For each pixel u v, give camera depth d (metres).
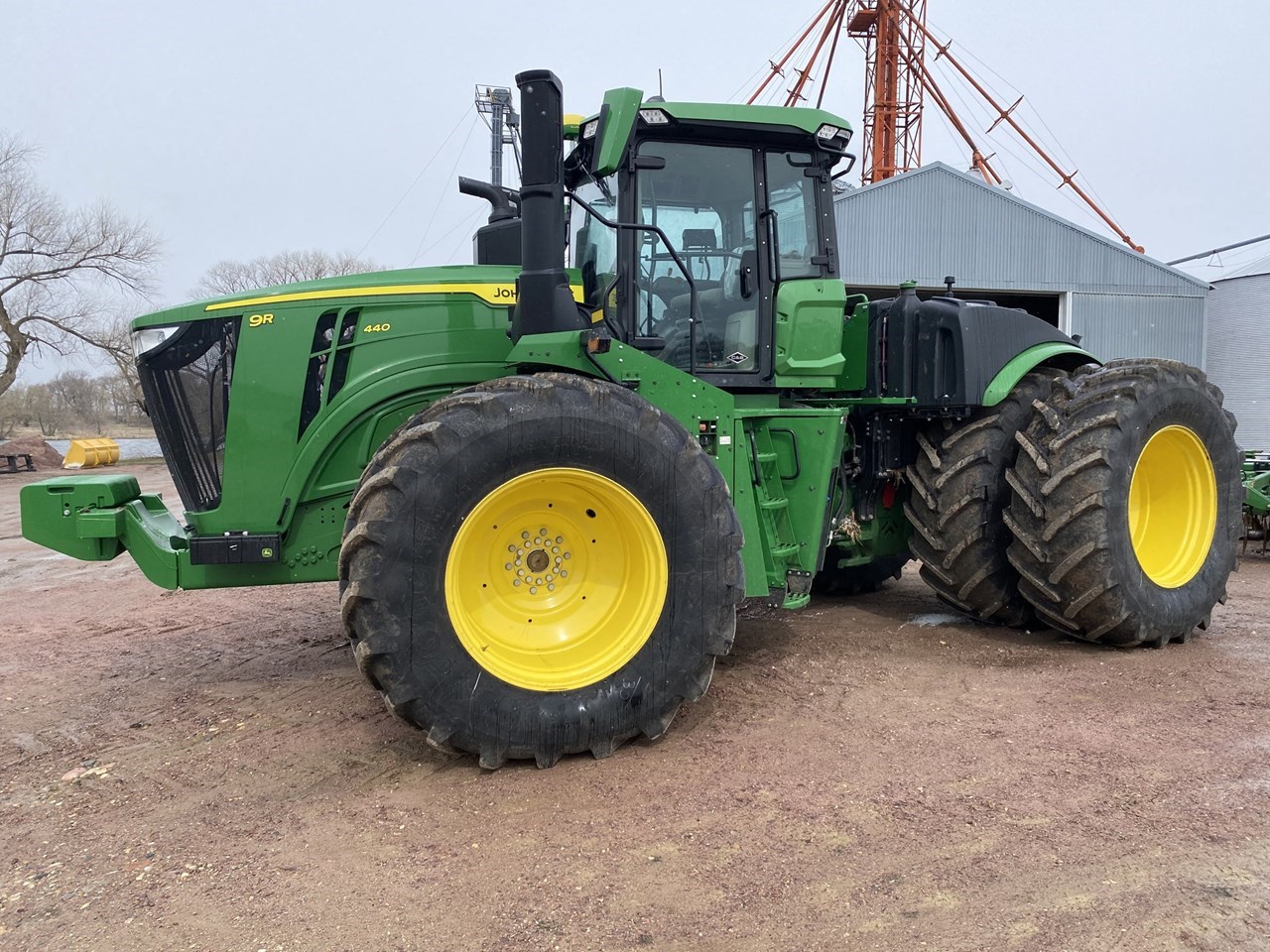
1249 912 2.27
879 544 5.24
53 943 2.25
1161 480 4.91
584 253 4.55
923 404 4.68
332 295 3.97
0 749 3.67
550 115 3.56
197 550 3.83
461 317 4.05
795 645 4.78
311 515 4.00
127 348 34.06
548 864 2.57
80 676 4.74
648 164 4.02
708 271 4.28
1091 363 5.13
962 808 2.84
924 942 2.17
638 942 2.20
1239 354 22.45
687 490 3.35
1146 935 2.18
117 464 30.17
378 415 3.99
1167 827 2.70
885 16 27.53
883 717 3.66
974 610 4.97
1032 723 3.55
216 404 4.01
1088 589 4.32
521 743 3.17
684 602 3.35
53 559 9.52
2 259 31.80
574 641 3.38
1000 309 4.77
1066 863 2.51
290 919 2.33
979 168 30.12
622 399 3.34
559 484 3.34
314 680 4.51
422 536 3.05
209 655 5.13
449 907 2.36
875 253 18.34
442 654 3.08
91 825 2.93
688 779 3.10
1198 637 4.87
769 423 4.16
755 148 4.31
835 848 2.62
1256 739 3.35
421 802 2.99
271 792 3.13
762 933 2.22
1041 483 4.38
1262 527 7.47
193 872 2.60
